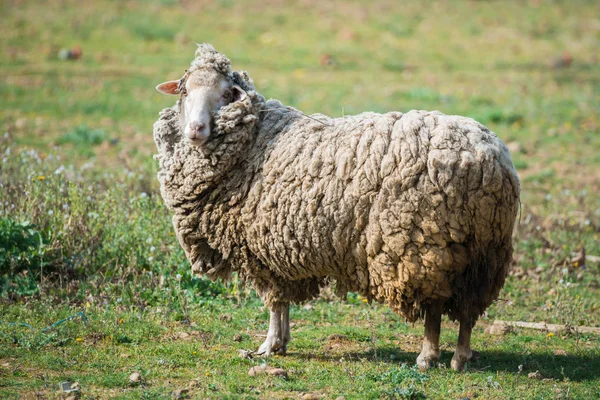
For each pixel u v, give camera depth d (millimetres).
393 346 26391
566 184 50312
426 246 21922
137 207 34688
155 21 102438
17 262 29969
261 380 22375
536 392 21938
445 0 120875
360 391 21750
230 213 24078
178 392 21031
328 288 32062
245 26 104188
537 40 104750
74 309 27797
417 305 22844
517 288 32750
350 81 82500
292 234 23156
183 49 92562
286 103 70062
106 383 21672
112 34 95750
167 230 33062
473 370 23672
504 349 26203
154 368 23094
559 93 79562
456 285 22484
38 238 30859
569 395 21703
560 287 31766
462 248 22141
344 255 22984
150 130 61844
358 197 22250
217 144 23953
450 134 22094
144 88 75812
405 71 88812
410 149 21969
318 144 23141
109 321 26750
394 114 23219
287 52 94312
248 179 23859
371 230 22266
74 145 54938
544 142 61438
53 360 23172
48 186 34562
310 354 25375
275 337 25062
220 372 23000
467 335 23281
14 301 28359
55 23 97438
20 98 68938
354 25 107938
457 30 107750
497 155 22094
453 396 21578
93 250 31828
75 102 68938
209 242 24875
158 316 27953
